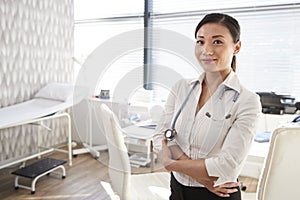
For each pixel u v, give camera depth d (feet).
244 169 8.74
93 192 8.09
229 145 2.40
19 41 10.34
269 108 9.07
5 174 9.45
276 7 9.96
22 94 10.65
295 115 8.61
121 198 3.63
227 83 2.44
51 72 11.91
